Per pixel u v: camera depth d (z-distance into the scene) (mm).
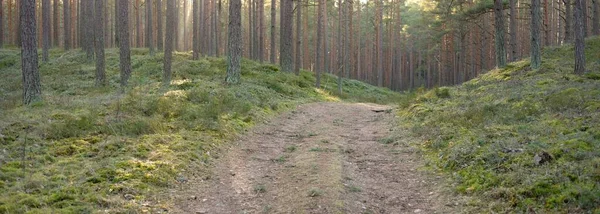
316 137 12883
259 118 15023
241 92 18891
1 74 31531
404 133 12680
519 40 43094
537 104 12727
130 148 9406
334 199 7250
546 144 8508
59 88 22812
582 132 9016
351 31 51031
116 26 40469
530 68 21141
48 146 9289
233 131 12430
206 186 8266
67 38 40250
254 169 9516
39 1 51375
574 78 16672
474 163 8547
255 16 38781
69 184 7285
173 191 7777
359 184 8406
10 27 49875
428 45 58906
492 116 12312
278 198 7641
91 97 18188
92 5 32500
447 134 11086
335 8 50094
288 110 18266
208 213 7004
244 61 31578
